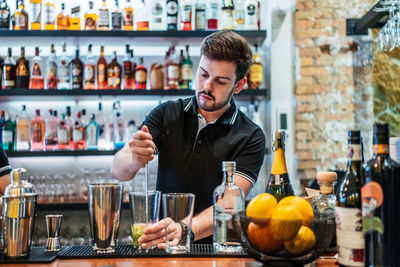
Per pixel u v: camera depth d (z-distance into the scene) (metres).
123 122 3.44
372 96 3.39
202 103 1.87
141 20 3.34
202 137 2.08
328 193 1.33
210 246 1.43
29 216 1.29
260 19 3.61
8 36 3.24
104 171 3.51
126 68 3.35
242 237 1.20
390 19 2.63
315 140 3.44
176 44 3.50
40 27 3.31
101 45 3.51
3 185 2.22
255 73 3.40
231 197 1.31
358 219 1.16
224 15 3.33
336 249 1.30
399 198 1.10
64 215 3.51
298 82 3.44
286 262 1.16
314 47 3.45
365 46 3.42
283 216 1.12
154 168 3.34
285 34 3.46
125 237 3.48
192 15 3.57
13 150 3.27
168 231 1.33
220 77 1.81
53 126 3.38
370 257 1.10
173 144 2.10
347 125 3.43
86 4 3.61
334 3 3.45
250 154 2.06
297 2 3.46
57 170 3.60
